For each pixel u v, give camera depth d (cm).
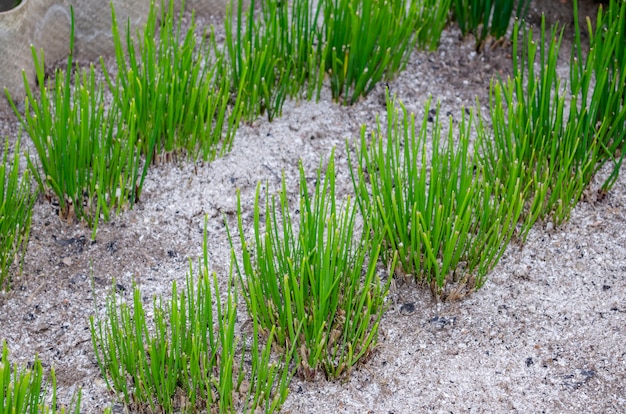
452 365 204
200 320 183
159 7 298
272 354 206
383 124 272
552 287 224
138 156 232
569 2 317
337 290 194
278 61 272
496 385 200
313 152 262
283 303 206
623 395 197
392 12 270
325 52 264
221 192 248
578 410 194
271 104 272
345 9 263
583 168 235
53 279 222
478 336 212
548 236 237
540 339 211
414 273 224
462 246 212
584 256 232
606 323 214
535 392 198
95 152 225
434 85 289
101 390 196
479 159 228
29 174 246
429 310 219
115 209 241
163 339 178
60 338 208
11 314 213
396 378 202
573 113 231
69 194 231
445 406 195
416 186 205
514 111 234
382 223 215
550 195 242
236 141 263
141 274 225
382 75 289
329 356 205
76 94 239
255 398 181
